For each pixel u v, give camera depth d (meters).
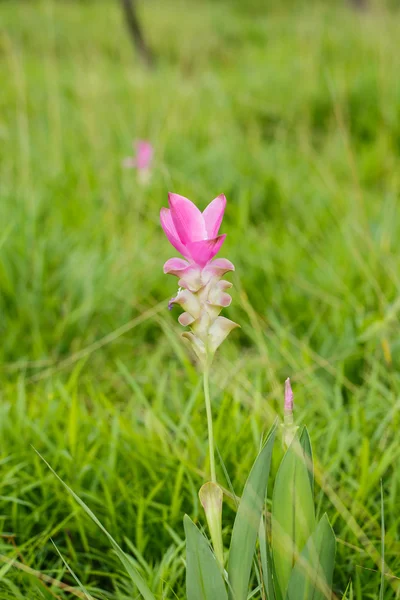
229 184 3.09
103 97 4.20
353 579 1.38
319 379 1.75
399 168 3.42
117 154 3.48
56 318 2.16
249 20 10.34
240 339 2.15
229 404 1.65
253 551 1.07
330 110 4.32
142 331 2.15
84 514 1.43
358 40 5.88
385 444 1.57
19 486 1.49
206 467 1.46
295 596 1.08
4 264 2.19
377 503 1.45
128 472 1.52
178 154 3.44
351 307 2.07
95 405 1.63
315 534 1.07
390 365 1.75
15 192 2.78
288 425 1.08
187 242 1.05
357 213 2.55
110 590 1.40
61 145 3.43
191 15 9.13
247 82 5.14
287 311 2.17
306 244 2.55
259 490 1.06
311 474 1.09
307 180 3.28
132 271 2.27
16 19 8.82
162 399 1.68
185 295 1.06
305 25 5.21
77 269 2.26
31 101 4.69
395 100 4.15
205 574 1.07
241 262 2.42
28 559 1.40
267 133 4.32
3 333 2.09
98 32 8.62
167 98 4.12
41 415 1.63
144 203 2.82
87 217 2.72
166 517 1.42
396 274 2.08
